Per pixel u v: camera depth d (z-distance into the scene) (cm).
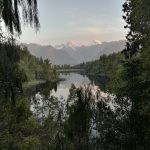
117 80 1447
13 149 1012
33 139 1117
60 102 1338
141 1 1209
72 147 1023
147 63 1333
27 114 1129
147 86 1341
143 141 1127
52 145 1134
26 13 392
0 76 457
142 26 1297
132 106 1291
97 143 1091
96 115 1159
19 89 486
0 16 394
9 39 415
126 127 1187
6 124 970
